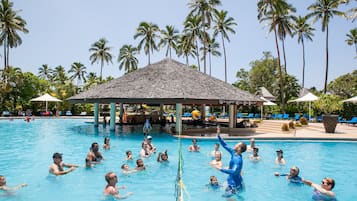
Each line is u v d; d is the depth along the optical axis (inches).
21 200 268.4
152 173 374.0
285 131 826.8
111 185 281.3
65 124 1165.1
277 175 369.7
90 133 830.5
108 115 1681.8
